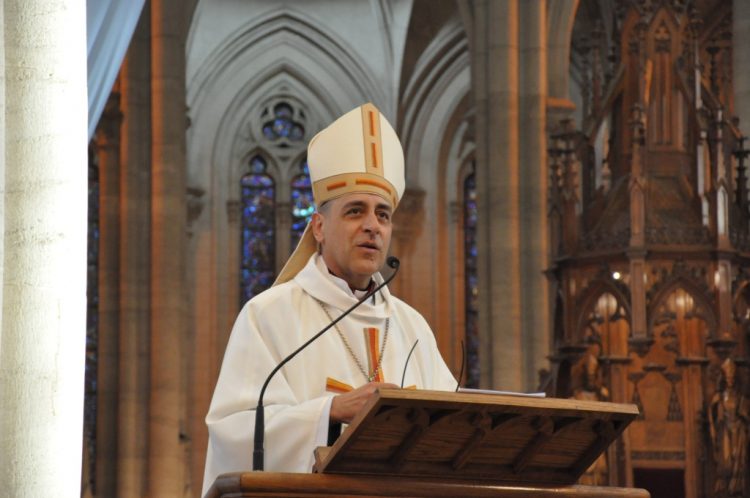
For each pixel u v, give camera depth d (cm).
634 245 2806
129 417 4222
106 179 4350
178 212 4362
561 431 754
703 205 2852
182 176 4416
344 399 809
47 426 1171
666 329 2870
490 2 4169
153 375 4266
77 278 1199
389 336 943
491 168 4091
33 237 1186
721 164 2867
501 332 3975
